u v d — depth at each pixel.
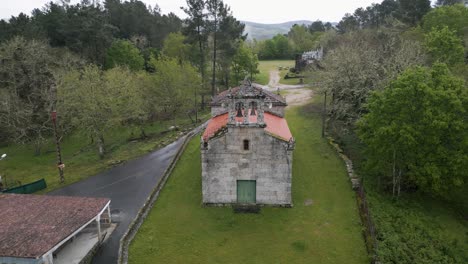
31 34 82.25
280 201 34.25
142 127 62.88
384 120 34.38
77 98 53.91
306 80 87.38
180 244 29.22
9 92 61.34
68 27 89.62
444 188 32.34
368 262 26.61
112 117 54.00
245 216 32.97
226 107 47.06
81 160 52.47
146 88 65.88
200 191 38.28
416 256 27.69
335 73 54.44
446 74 35.19
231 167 33.78
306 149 49.44
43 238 26.06
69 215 29.14
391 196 36.53
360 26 138.88
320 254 27.69
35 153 58.38
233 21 81.50
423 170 32.56
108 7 123.94
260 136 32.72
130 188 41.28
